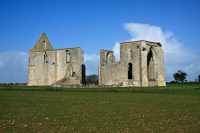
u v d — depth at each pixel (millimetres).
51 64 98625
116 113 27656
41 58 101250
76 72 93750
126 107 32656
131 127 20641
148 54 91312
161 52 92438
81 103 37219
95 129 19953
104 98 44906
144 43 86938
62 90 68125
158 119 24000
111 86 82375
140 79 86250
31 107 32625
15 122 22594
